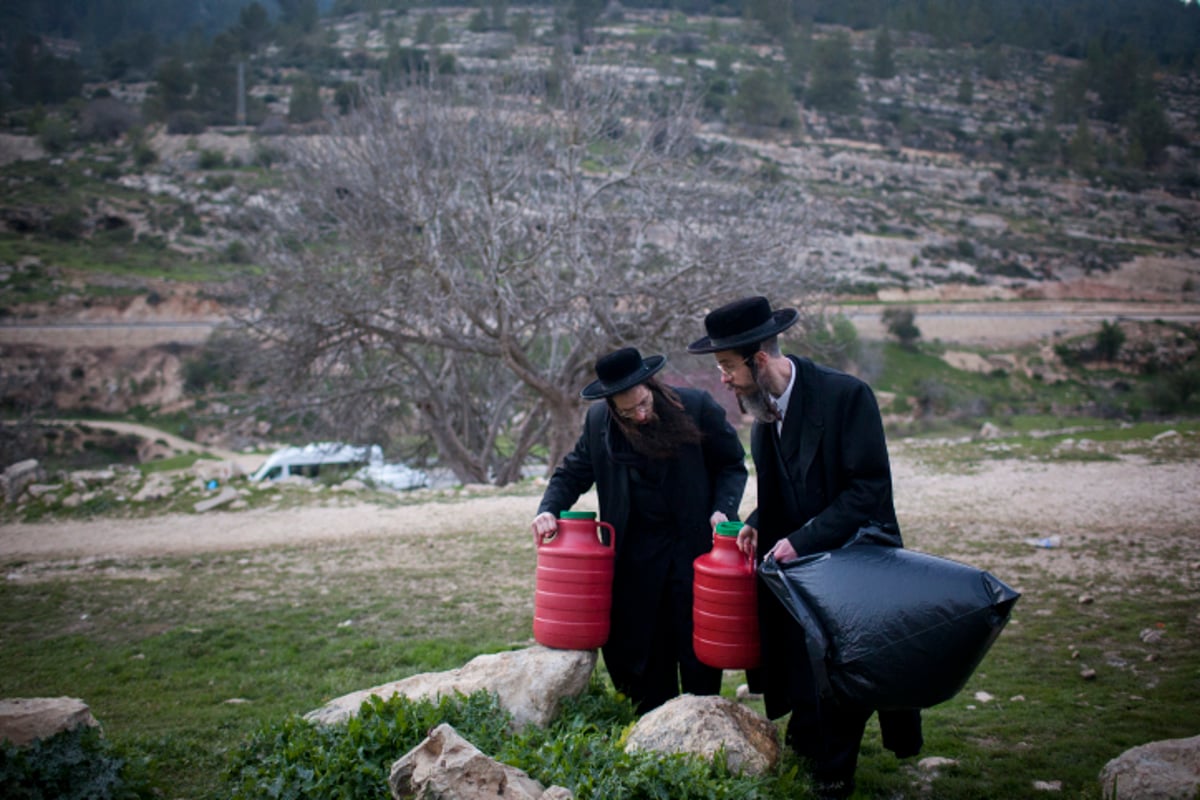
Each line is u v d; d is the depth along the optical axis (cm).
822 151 11850
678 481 413
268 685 630
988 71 17062
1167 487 1263
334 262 1928
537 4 18538
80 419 5316
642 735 370
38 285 6500
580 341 1834
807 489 372
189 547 1195
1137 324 7262
